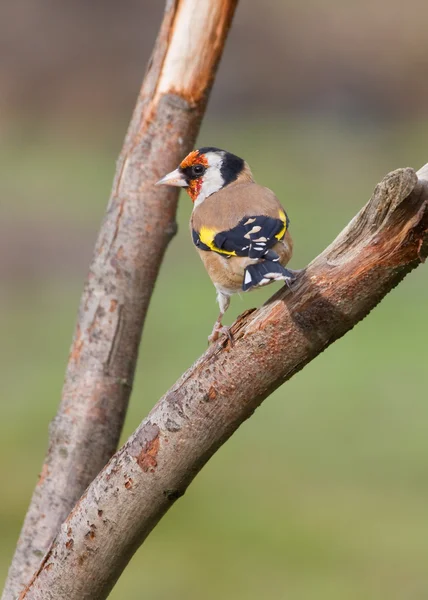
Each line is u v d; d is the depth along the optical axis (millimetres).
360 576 11062
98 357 6965
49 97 28766
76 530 5445
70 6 29828
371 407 15047
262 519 12461
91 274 7090
